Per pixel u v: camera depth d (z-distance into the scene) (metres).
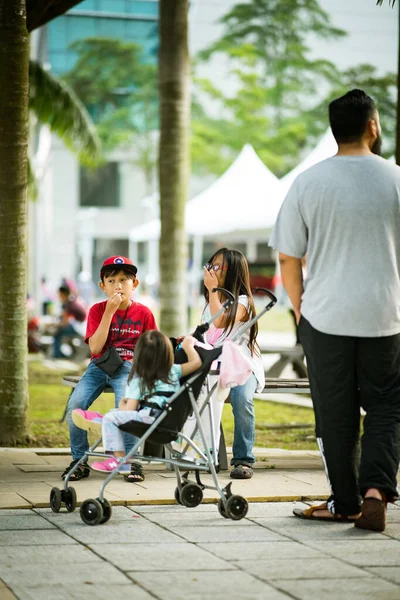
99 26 85.94
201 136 81.81
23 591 7.66
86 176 98.31
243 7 83.38
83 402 12.52
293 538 9.61
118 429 10.33
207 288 12.97
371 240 9.78
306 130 82.62
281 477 12.98
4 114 15.57
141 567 8.44
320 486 12.29
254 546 9.27
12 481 12.49
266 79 83.62
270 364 34.06
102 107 87.12
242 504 10.46
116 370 12.49
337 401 9.95
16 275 15.87
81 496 11.43
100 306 12.97
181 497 10.91
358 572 8.36
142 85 85.94
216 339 12.79
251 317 12.84
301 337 10.17
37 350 38.88
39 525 10.10
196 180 92.00
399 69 17.58
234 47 83.00
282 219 10.12
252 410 12.98
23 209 15.84
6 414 15.99
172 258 26.55
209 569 8.41
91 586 7.84
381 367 9.83
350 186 9.80
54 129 34.91
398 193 9.87
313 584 7.98
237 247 95.44
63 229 96.38
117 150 93.88
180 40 26.17
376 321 9.73
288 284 10.20
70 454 14.98
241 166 32.88
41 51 85.00
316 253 9.95
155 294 70.06
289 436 18.53
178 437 10.52
